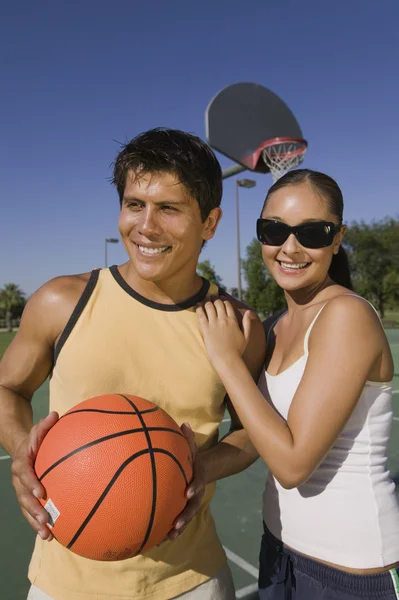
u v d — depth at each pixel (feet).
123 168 5.20
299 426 4.82
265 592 5.69
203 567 5.56
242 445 6.02
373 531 5.00
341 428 4.88
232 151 38.29
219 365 5.32
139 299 5.50
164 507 4.44
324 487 5.20
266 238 6.15
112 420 4.53
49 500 4.34
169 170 4.93
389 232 114.52
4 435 5.18
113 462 4.31
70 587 5.13
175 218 5.09
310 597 5.16
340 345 4.95
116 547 4.36
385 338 5.28
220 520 12.44
